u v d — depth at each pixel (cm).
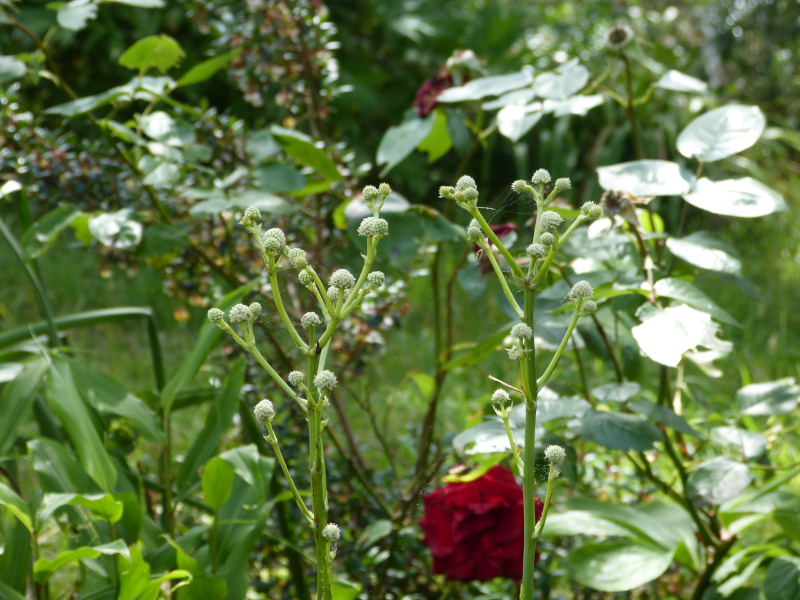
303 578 147
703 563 149
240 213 156
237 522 135
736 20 459
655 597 157
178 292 161
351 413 195
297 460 154
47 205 157
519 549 141
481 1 461
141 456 158
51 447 135
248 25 159
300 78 164
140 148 157
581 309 114
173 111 162
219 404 142
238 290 143
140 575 126
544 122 367
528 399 115
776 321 271
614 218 135
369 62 390
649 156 343
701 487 136
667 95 371
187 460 142
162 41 147
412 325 158
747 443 140
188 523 155
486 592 155
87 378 141
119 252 159
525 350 114
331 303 113
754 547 142
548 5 519
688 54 452
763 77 454
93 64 368
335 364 161
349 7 391
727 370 231
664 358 125
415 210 148
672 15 474
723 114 139
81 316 149
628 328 147
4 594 125
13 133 151
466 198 114
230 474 133
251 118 356
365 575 152
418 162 363
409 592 153
